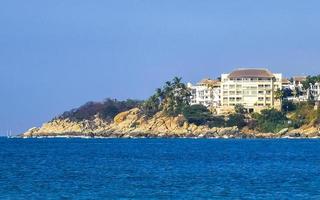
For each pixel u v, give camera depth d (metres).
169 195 194.38
